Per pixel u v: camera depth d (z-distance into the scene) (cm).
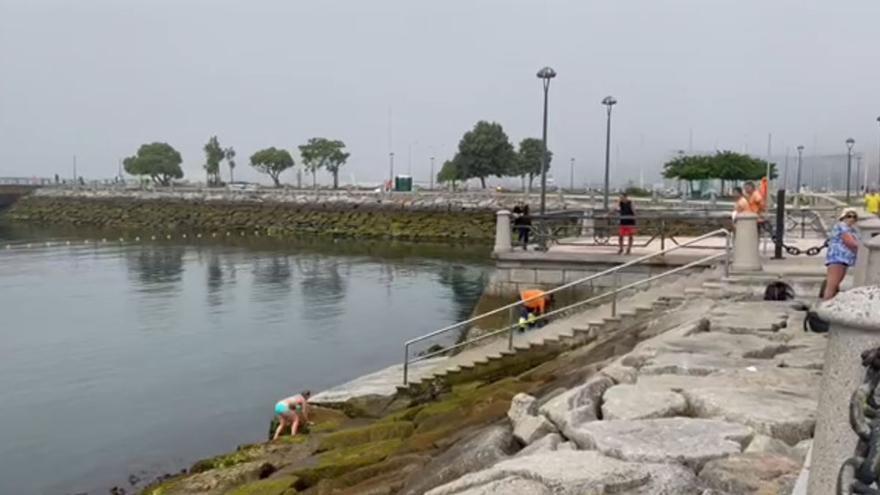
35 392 1989
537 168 10188
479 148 9856
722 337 1052
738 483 491
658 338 1065
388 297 3525
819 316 314
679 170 6919
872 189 6331
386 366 2234
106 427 1705
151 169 12762
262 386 2044
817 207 3600
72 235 7225
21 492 1344
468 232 6469
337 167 12212
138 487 1345
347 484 896
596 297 1591
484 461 666
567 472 519
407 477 775
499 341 1612
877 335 286
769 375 809
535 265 1980
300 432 1438
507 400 1055
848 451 294
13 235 7219
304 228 7488
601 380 805
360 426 1338
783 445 580
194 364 2284
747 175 6594
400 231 6756
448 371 1558
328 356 2388
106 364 2281
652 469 520
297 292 3669
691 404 705
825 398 306
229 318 3011
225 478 1154
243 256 5238
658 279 1659
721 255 1694
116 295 3569
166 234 7325
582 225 2583
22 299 3456
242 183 13225
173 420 1752
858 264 1127
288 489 970
